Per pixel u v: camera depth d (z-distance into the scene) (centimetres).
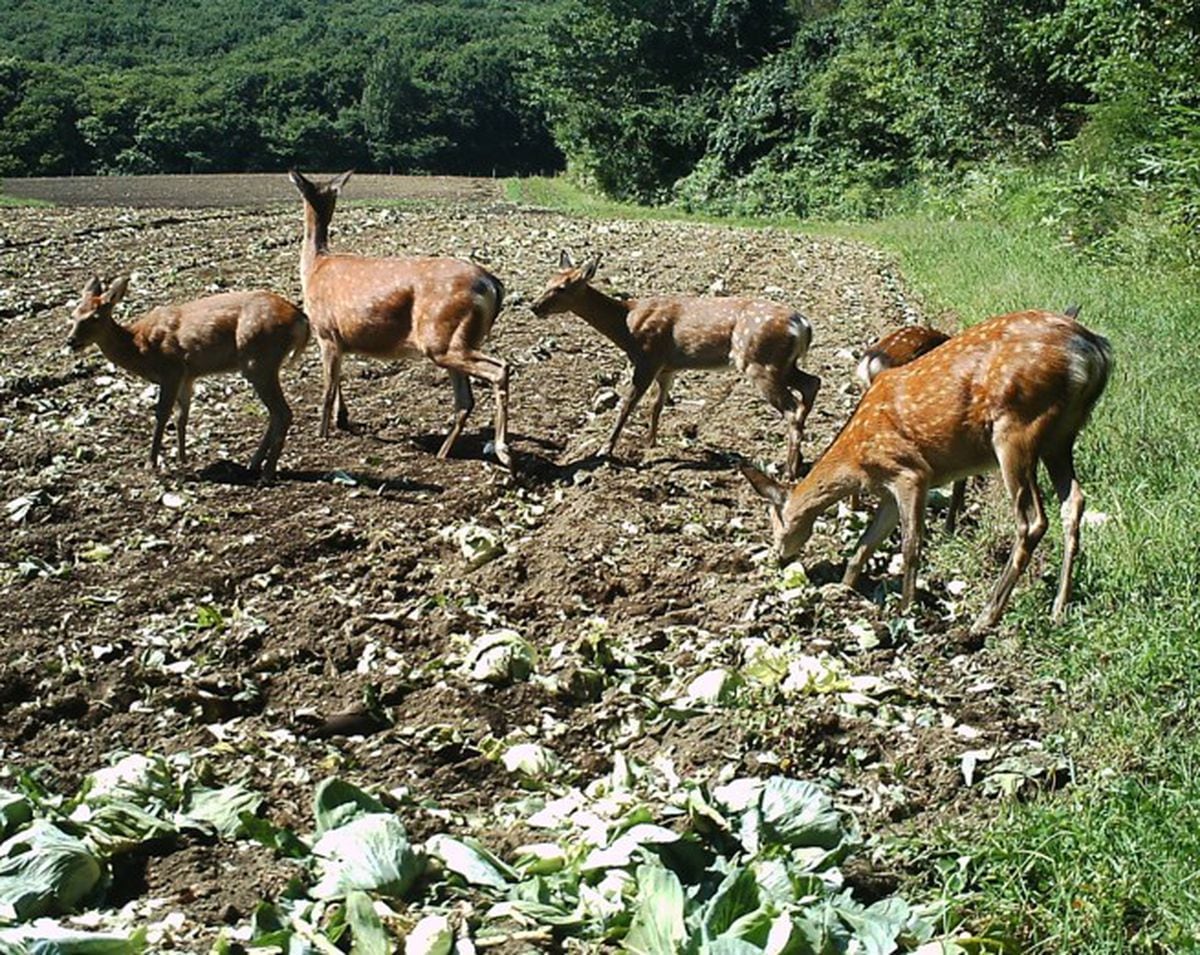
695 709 629
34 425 1045
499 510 882
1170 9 2077
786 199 3391
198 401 1121
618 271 1783
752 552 820
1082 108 2647
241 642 697
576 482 932
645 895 455
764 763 585
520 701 650
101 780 557
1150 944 453
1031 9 3002
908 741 600
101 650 686
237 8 10606
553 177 5700
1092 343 711
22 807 518
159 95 6900
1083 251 1792
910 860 515
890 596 755
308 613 729
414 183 4484
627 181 4200
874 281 1759
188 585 762
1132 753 566
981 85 3089
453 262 967
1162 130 1959
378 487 920
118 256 1817
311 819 550
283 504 885
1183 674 618
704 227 2519
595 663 681
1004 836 503
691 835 512
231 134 6962
